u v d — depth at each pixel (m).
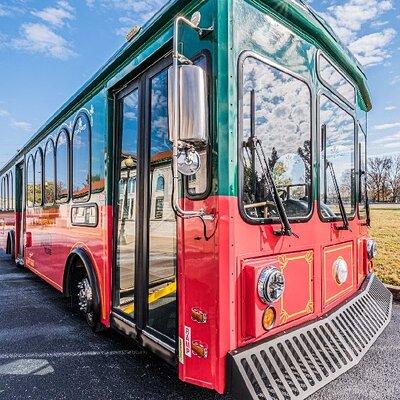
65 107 4.17
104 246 3.21
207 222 1.99
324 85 2.84
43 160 5.26
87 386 2.72
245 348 1.94
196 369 2.02
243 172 2.02
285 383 1.95
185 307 2.11
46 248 5.09
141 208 2.67
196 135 1.82
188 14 2.18
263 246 2.12
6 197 8.50
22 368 3.04
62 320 4.32
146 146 2.64
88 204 3.57
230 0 2.02
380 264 6.29
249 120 2.11
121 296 3.01
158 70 2.53
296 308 2.36
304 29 2.54
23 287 6.18
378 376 2.77
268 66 2.25
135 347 3.45
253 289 1.96
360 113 3.74
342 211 2.97
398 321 3.98
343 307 2.80
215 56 1.98
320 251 2.67
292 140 2.46
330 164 2.97
